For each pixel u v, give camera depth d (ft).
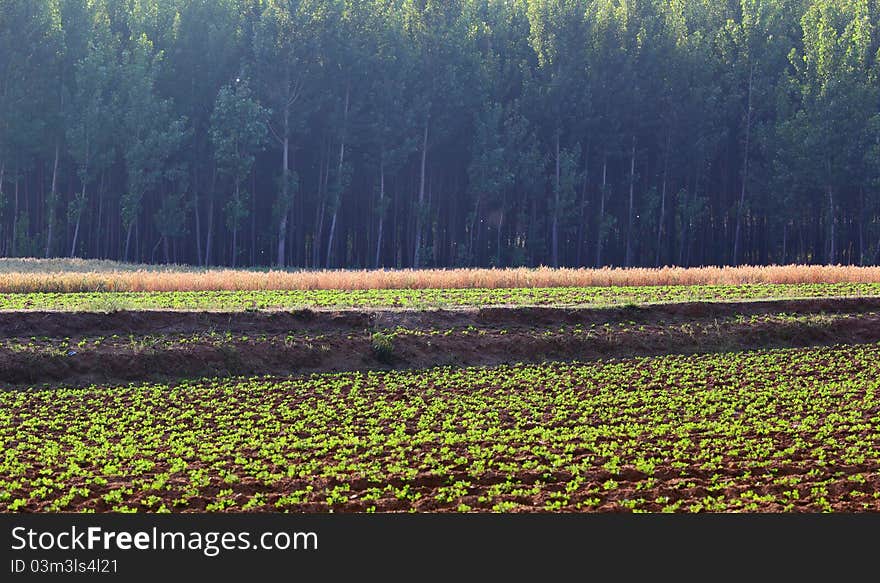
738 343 285.43
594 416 204.95
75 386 234.79
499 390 232.53
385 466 166.91
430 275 393.09
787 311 312.09
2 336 256.11
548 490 153.38
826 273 412.36
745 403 215.92
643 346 279.08
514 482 157.89
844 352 275.80
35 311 267.59
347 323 281.95
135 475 162.50
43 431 192.85
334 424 199.41
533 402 220.64
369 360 261.65
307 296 348.18
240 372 249.96
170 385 238.07
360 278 385.29
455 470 164.04
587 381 241.35
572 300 336.70
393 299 340.18
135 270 594.24
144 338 260.42
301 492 151.74
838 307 317.22
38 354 241.96
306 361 257.75
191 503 148.46
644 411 209.15
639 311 303.27
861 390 227.61
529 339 275.80
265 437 187.93
